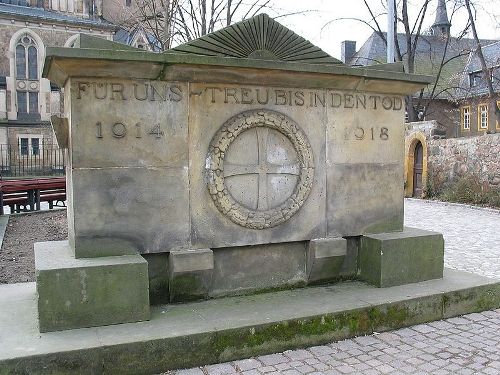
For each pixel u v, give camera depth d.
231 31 4.33
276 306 4.11
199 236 4.18
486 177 15.62
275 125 4.39
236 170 4.31
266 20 4.45
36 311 3.98
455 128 34.91
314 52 4.62
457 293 4.59
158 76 3.97
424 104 31.09
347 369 3.50
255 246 4.46
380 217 4.98
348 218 4.82
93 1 42.16
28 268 6.86
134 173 3.95
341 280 4.88
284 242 4.54
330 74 4.47
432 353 3.77
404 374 3.42
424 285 4.73
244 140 4.36
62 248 4.21
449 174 17.44
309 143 4.59
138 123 3.95
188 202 4.12
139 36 21.94
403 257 4.74
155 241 4.04
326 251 4.61
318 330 3.93
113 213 3.90
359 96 4.84
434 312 4.46
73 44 3.94
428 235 4.89
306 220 4.61
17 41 38.88
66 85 4.01
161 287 4.16
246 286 4.45
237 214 4.26
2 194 12.32
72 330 3.54
